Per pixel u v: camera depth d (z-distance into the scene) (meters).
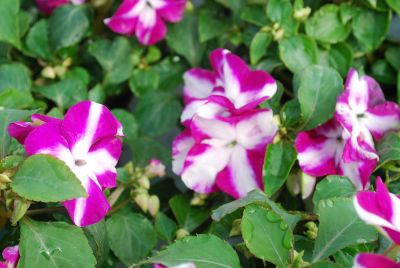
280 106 0.39
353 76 0.35
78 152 0.31
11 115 0.33
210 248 0.29
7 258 0.31
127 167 0.37
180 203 0.38
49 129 0.31
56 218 0.34
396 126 0.36
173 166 0.37
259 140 0.35
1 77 0.40
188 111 0.36
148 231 0.36
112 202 0.36
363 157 0.34
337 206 0.31
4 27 0.41
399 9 0.40
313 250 0.32
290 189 0.36
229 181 0.36
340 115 0.34
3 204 0.31
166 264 0.29
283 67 0.41
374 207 0.26
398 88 0.40
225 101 0.35
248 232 0.30
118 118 0.41
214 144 0.36
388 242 0.31
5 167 0.31
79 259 0.31
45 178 0.29
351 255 0.31
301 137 0.35
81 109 0.31
